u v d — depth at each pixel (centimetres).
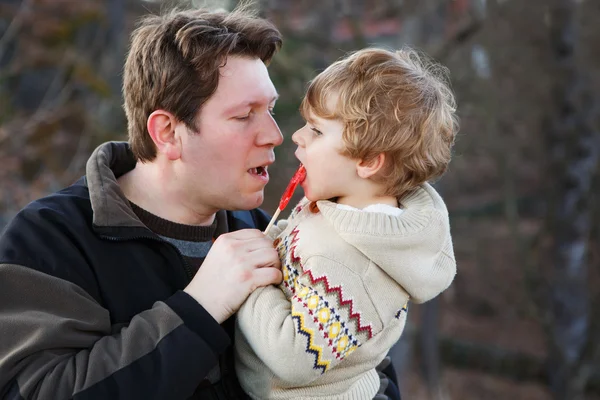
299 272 172
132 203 197
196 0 421
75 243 182
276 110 767
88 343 170
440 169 183
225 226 214
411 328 853
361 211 171
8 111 668
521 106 921
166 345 164
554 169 922
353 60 179
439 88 184
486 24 874
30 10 707
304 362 162
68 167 667
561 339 916
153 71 190
